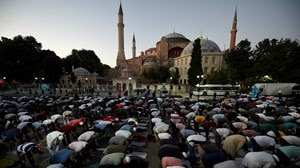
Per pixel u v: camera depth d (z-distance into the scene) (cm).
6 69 3900
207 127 850
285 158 481
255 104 1413
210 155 476
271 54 2669
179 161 432
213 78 4022
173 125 862
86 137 679
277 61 2544
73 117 1243
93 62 7581
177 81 5172
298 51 2483
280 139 609
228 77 3616
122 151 522
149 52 8025
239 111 1166
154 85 4981
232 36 6012
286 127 754
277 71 2528
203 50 5666
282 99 1734
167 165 423
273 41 2781
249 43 2959
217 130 725
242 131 702
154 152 757
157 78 5891
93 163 650
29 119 957
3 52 3991
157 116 1039
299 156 477
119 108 1248
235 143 572
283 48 2542
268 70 2625
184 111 1131
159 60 6919
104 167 397
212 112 1088
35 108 1422
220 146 696
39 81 5022
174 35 7919
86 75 5928
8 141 719
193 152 584
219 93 3141
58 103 1580
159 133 676
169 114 1195
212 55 5312
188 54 5428
